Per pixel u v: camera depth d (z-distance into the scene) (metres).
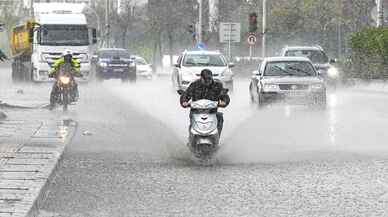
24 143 27.59
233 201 18.55
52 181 21.27
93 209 17.59
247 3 133.25
